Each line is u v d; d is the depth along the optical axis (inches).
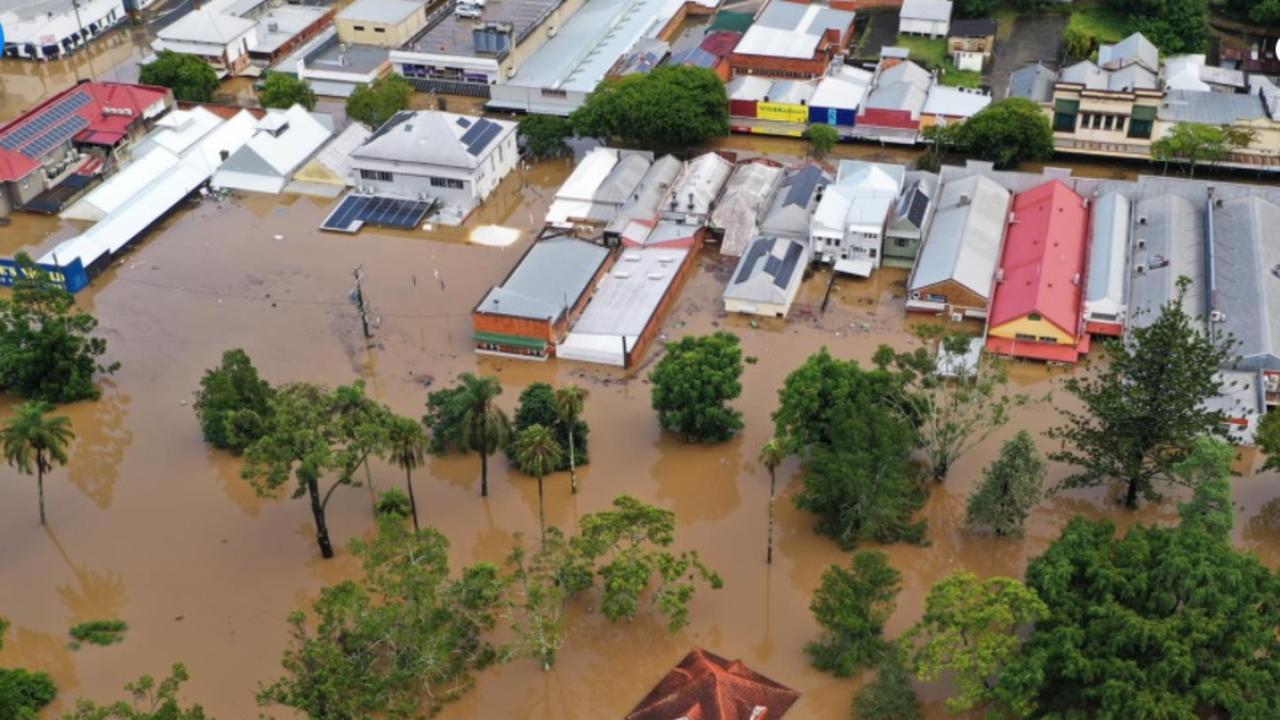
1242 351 5831.7
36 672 4598.9
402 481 5610.2
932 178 7573.8
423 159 7721.5
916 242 7007.9
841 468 4906.5
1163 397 4879.4
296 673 4170.8
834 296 6865.2
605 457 5723.4
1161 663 3841.0
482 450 5280.5
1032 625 4574.3
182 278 7180.1
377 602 4906.5
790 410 5265.8
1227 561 4180.6
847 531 5088.6
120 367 6382.9
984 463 5585.6
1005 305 6382.9
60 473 5728.3
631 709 4468.5
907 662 4180.6
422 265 7268.7
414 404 6058.1
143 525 5393.7
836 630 4527.6
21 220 7824.8
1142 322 6250.0
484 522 5354.3
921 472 5516.7
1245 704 3747.5
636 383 6195.9
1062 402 5940.0
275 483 4702.3
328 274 7190.0
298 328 6688.0
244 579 5083.7
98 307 6914.4
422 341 6560.0
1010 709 4256.9
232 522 5398.6
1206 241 6737.2
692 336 6072.8
